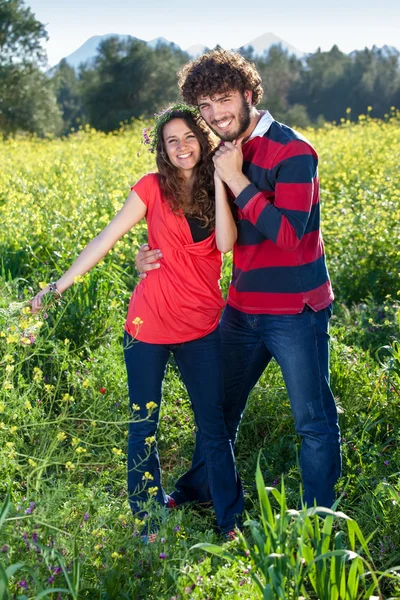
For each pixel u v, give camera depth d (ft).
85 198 24.04
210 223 9.93
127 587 8.21
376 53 267.59
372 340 16.98
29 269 18.74
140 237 21.90
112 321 15.96
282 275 9.84
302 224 9.30
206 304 10.06
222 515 10.37
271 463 12.34
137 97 164.35
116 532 8.80
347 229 23.48
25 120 135.85
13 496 9.61
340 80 253.03
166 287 9.93
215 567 8.80
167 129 9.67
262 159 9.54
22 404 10.50
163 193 9.85
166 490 11.64
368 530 9.97
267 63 252.83
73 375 13.32
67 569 8.06
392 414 13.00
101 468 11.51
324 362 10.11
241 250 10.11
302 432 10.16
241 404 11.19
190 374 10.33
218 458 10.47
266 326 10.11
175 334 10.05
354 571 7.72
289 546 7.64
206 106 9.36
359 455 11.55
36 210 23.67
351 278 20.99
